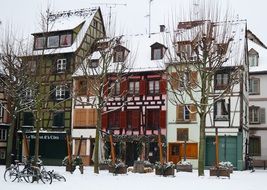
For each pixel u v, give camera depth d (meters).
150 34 42.06
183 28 26.48
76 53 39.62
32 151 41.47
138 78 38.84
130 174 25.14
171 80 30.98
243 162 35.91
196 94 36.22
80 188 16.53
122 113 39.09
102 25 44.72
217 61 26.27
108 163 29.03
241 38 37.38
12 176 21.83
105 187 17.06
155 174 24.39
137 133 38.50
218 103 36.22
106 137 38.88
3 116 42.31
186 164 28.19
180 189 16.75
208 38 24.42
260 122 41.69
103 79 26.53
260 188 17.58
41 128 41.38
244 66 36.50
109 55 29.88
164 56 36.94
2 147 42.19
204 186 18.16
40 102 26.55
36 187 16.58
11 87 29.17
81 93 39.59
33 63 30.95
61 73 40.12
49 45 41.59
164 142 37.28
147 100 38.41
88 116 39.97
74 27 41.31
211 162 36.09
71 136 40.31
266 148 41.16
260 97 42.00
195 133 36.69
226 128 35.81
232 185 18.88
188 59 25.86
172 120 37.47
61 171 27.00
